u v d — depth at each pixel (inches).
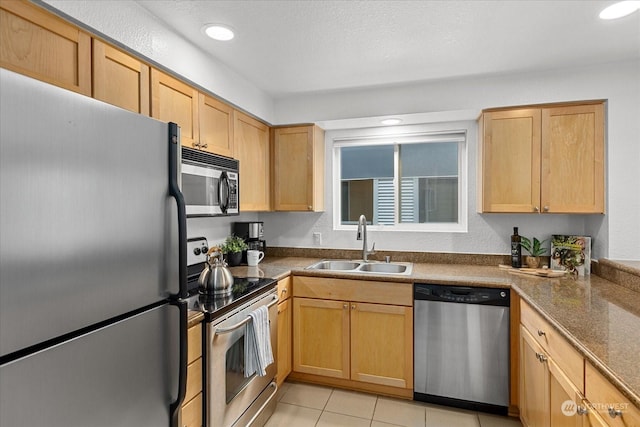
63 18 50.9
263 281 86.9
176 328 44.3
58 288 29.7
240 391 72.1
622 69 88.3
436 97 103.1
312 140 115.6
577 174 91.8
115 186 35.4
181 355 44.6
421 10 66.1
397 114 106.9
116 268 35.5
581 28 72.2
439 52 83.6
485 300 86.4
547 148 93.8
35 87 27.9
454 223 119.0
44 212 28.6
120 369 36.2
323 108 114.0
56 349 29.8
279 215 132.6
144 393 39.3
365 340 96.3
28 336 27.5
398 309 93.1
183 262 44.5
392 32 74.3
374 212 126.8
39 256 28.2
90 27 54.2
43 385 28.8
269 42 78.5
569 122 92.4
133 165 37.7
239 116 99.9
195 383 60.8
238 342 72.6
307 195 116.3
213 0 62.6
